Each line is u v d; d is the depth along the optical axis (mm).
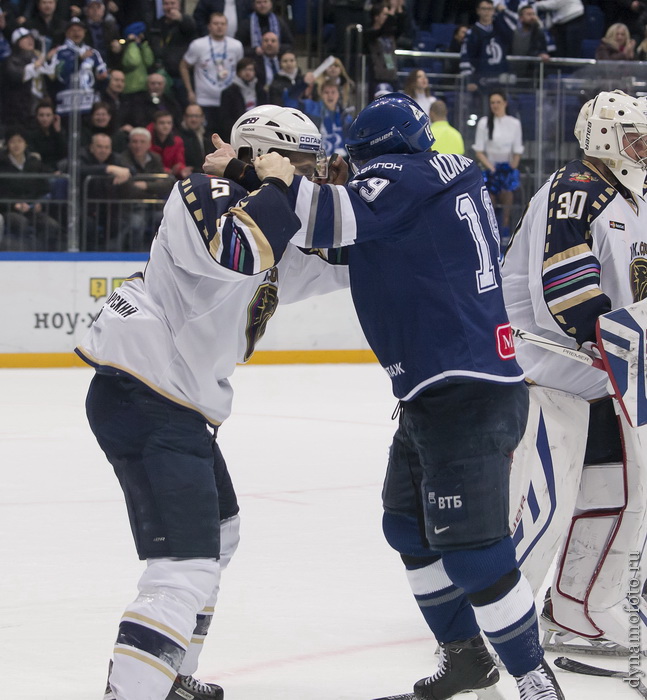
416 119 5207
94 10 22469
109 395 4961
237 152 5309
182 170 22047
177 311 4934
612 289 6391
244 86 22828
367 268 5094
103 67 21547
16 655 6242
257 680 5902
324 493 10742
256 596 7461
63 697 5590
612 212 6305
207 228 4617
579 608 6398
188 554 4812
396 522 5523
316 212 4734
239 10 24094
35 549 8656
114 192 21188
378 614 7098
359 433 14203
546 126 22188
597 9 27297
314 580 7859
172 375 4895
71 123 20875
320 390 18281
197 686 5512
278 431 14312
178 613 4738
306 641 6559
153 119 21781
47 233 21000
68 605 7219
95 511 9992
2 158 20734
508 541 5047
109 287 21312
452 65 23531
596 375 6309
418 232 4945
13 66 20656
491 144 22062
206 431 5020
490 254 5145
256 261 4605
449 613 5469
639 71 22234
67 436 13922
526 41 24766
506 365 5039
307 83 22609
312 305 22328
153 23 23250
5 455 12688
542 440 6246
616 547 6320
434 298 4961
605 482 6391
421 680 5590
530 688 5047
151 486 4844
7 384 18625
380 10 24203
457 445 4949
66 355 21125
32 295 20828
